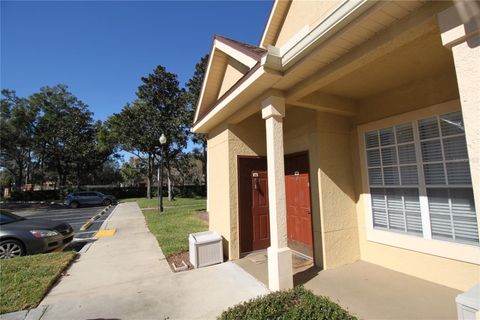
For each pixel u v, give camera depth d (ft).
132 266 16.94
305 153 16.40
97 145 103.50
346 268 14.58
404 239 13.51
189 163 102.83
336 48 9.54
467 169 11.45
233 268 15.57
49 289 13.42
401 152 14.02
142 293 12.69
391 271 13.91
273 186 12.41
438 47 10.03
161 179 48.32
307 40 9.83
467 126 6.32
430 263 12.44
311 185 15.75
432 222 12.57
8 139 99.66
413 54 10.53
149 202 75.10
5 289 13.00
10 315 10.73
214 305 11.24
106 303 11.74
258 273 14.62
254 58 12.47
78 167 114.11
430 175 12.70
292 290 11.47
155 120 78.13
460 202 11.62
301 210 17.26
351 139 16.56
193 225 31.19
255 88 12.89
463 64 6.49
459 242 11.52
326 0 15.30
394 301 10.77
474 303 6.48
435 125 12.61
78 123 111.34
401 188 13.97
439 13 7.02
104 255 19.90
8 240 19.40
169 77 81.71
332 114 15.98
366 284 12.48
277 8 19.60
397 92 14.10
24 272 15.30
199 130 22.02
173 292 12.68
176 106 80.69
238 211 17.83
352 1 8.11
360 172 15.98
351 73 12.28
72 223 40.04
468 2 6.46
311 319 9.02
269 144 12.82
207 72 19.61
